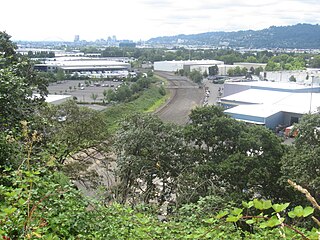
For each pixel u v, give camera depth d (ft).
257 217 6.97
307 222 25.77
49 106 42.39
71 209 11.69
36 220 10.38
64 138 37.17
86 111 42.32
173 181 38.06
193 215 14.71
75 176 37.40
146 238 11.82
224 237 11.50
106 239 11.58
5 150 16.12
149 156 41.11
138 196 28.81
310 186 34.32
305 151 38.86
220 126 46.75
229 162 42.57
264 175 41.52
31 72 41.83
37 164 14.99
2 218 9.53
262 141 46.75
